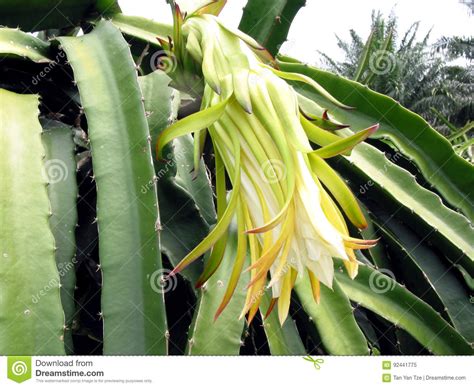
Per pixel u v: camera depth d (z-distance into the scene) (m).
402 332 0.58
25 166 0.43
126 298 0.40
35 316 0.37
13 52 0.51
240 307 0.46
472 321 0.62
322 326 0.49
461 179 0.66
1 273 0.37
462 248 0.60
